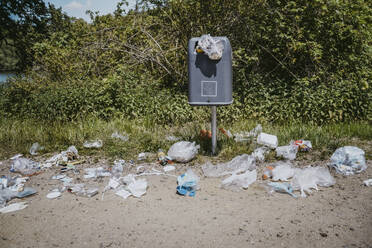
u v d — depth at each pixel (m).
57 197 3.34
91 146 5.09
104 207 3.07
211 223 2.71
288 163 4.17
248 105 6.49
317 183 3.48
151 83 7.33
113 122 6.20
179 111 6.37
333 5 6.79
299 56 7.23
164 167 4.14
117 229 2.65
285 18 7.07
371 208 2.91
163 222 2.75
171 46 7.71
